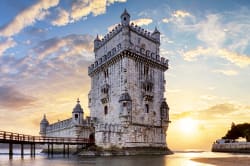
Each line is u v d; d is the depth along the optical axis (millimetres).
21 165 33594
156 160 42594
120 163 36219
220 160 45125
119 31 68000
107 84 68312
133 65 65250
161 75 72688
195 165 34625
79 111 67750
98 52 78938
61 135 76750
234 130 112812
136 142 61688
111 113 65812
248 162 41094
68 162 38469
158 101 69938
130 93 62844
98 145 58031
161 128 68938
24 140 54719
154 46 74250
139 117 63656
